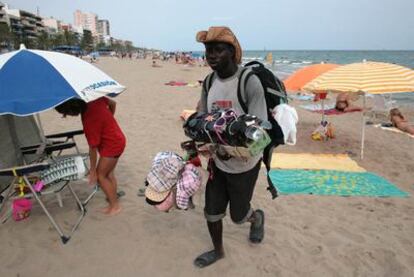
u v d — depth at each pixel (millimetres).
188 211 4098
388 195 4668
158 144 6938
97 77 3594
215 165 2705
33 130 4984
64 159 4273
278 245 3432
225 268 3057
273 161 5918
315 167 5676
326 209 4250
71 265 3098
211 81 2650
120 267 3072
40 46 90438
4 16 84500
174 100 12953
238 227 3729
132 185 4859
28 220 3873
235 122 2223
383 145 7273
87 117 3465
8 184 4344
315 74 7586
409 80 5316
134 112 10367
